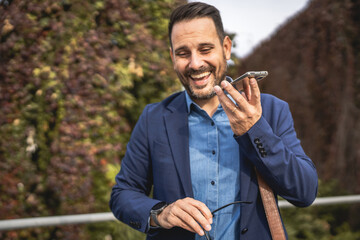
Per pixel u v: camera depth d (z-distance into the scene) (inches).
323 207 179.8
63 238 128.3
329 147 207.9
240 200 45.6
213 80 45.8
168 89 154.0
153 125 49.4
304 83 227.5
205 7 45.5
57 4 136.0
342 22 196.1
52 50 135.0
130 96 144.0
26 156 132.6
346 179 191.8
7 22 134.1
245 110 39.8
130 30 147.3
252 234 43.4
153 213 43.8
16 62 133.9
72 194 130.6
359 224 177.6
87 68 136.3
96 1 141.5
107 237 129.5
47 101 132.0
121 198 48.7
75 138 132.9
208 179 46.3
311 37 219.9
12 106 132.5
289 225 162.7
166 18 155.0
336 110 202.7
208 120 48.1
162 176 46.8
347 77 196.2
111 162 137.3
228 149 46.8
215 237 45.6
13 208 129.6
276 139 40.8
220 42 46.3
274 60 262.1
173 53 47.1
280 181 41.4
